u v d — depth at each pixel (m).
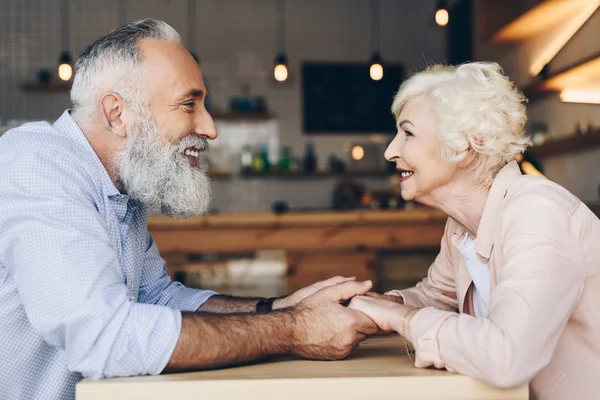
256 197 7.09
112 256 1.13
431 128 1.22
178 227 4.38
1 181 1.16
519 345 0.95
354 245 4.52
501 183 1.21
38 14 6.79
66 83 6.58
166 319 1.07
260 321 1.15
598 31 4.64
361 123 7.18
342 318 1.18
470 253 1.31
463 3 6.59
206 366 1.09
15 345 1.19
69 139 1.32
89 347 1.04
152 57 1.35
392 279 4.63
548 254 1.04
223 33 7.11
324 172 6.90
